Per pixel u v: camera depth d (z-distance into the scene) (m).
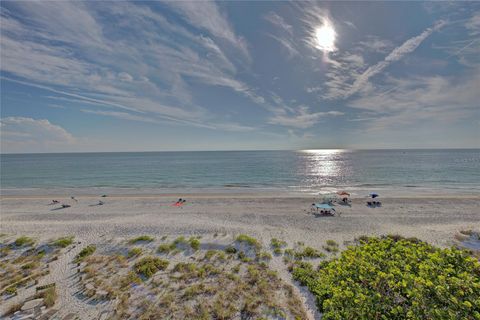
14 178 51.81
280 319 9.37
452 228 18.72
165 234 17.42
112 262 13.59
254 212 23.75
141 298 10.57
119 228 18.47
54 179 50.25
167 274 12.42
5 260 13.80
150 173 59.88
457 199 27.89
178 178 50.75
